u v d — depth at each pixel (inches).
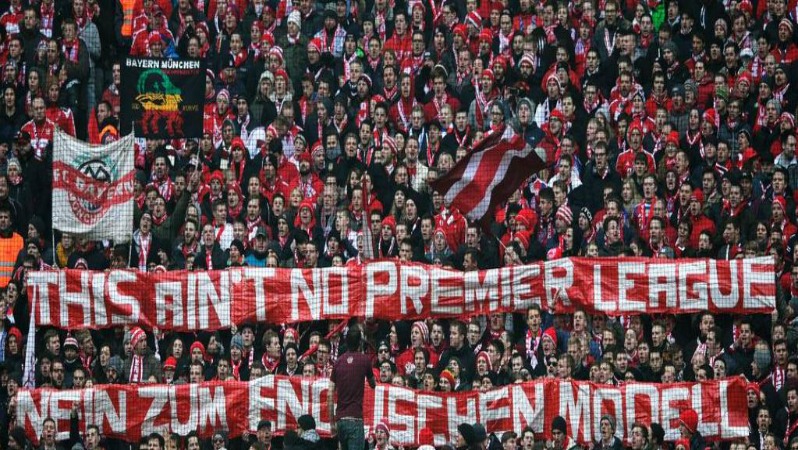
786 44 3036.4
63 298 2691.9
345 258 2765.7
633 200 2802.7
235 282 2694.4
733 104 2957.7
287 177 2883.9
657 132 2925.7
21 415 2566.4
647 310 2650.1
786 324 2623.0
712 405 2527.1
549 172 2851.9
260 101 2997.0
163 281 2699.3
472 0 3058.6
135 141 2910.9
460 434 2461.9
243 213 2842.0
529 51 2992.1
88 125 2989.7
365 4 3120.1
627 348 2596.0
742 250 2716.5
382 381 2559.1
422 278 2679.6
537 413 2516.0
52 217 2763.3
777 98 2997.0
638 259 2664.9
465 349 2600.9
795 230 2807.6
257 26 3080.7
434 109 2960.1
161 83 2913.4
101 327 2689.5
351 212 2802.7
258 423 2566.4
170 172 2888.8
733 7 3068.4
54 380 2603.3
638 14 3068.4
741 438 2513.5
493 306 2672.2
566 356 2554.1
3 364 2645.2
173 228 2815.0
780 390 2559.1
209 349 2657.5
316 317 2682.1
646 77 3004.4
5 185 2874.0
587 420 2522.1
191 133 2908.5
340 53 3053.6
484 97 2960.1
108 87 3031.5
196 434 2546.8
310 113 2972.4
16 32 3046.3
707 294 2650.1
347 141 2888.8
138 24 3088.1
